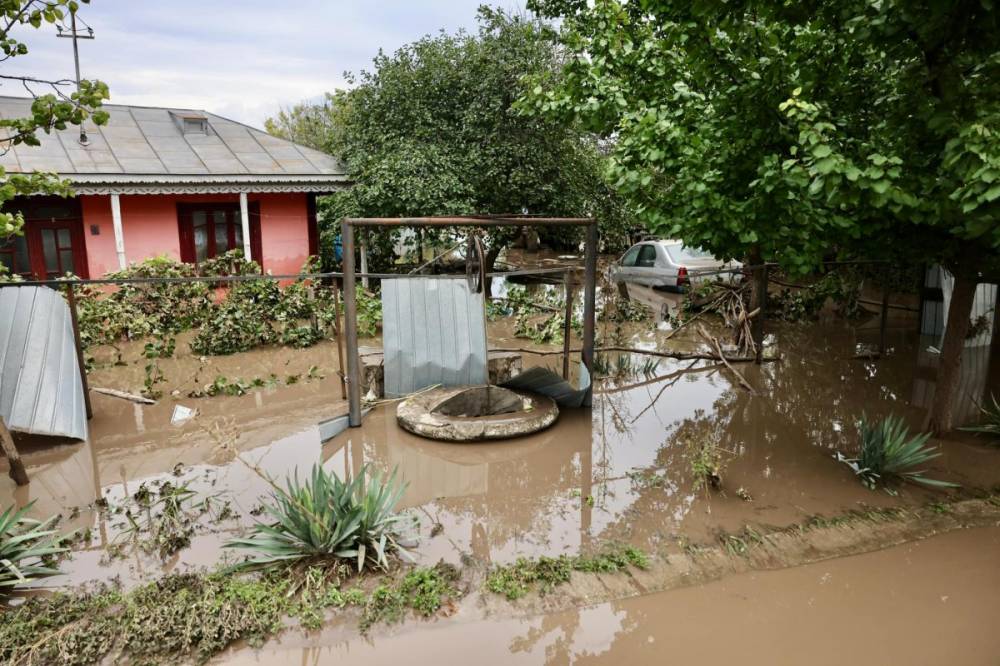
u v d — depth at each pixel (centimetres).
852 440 682
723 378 923
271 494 559
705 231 597
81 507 543
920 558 464
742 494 551
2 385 630
